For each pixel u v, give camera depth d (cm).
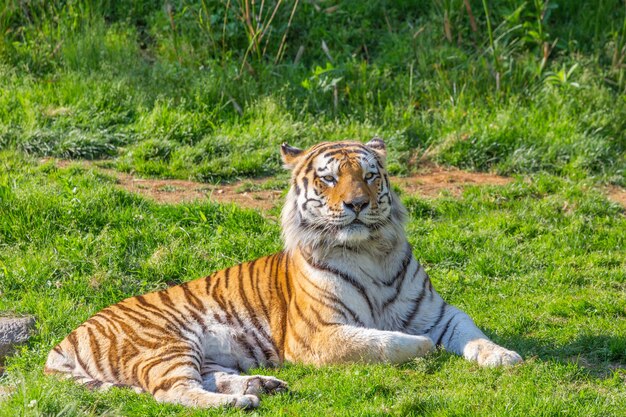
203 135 1630
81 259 1173
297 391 820
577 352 930
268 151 1570
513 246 1287
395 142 1620
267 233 1272
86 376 866
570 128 1662
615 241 1305
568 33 1922
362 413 762
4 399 789
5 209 1252
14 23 1886
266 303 921
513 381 825
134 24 1958
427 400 781
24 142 1529
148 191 1430
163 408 789
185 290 928
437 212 1399
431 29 1911
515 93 1775
